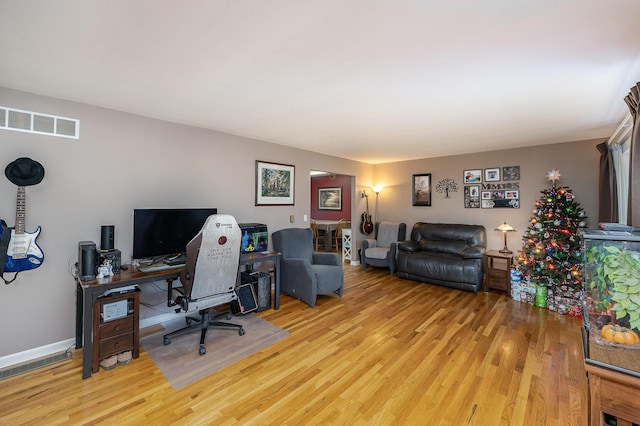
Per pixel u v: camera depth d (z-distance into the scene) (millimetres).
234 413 1803
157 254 2961
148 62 1904
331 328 3061
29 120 2404
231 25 1500
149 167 3090
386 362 2400
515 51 1765
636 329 1172
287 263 4043
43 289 2486
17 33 1558
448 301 3928
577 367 2318
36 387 2055
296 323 3189
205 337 2795
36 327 2461
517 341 2773
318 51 1769
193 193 3443
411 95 2477
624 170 3496
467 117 3082
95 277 2404
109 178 2822
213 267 2533
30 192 2412
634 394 1060
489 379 2164
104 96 2504
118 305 2350
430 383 2119
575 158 4227
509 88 2326
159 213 2977
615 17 1414
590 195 4117
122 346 2363
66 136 2580
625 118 2887
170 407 1855
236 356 2490
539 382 2123
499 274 4234
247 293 3473
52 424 1707
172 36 1602
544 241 3979
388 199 6375
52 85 2268
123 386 2070
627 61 1875
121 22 1471
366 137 4020
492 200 4984
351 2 1312
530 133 3787
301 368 2309
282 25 1501
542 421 1735
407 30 1544
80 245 2428
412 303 3848
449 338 2834
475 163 5176
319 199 9477
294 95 2471
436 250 5062
